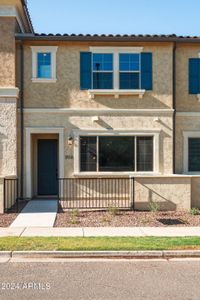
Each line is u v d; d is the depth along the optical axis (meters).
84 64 18.09
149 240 10.88
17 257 9.67
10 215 14.56
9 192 15.95
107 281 7.78
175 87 18.64
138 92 18.00
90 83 18.11
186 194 16.08
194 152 18.83
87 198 17.80
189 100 18.75
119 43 18.12
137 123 18.19
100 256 9.75
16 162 17.27
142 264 9.16
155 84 18.27
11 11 17.16
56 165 18.75
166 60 18.34
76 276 8.13
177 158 18.64
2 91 17.09
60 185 17.88
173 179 16.05
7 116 17.16
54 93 18.03
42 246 10.12
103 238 11.10
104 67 18.16
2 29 17.22
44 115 17.98
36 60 18.00
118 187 18.02
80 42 18.03
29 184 17.95
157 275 8.22
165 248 10.02
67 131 18.03
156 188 15.98
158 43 18.27
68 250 9.83
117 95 18.03
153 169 18.20
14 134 17.20
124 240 10.85
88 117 18.08
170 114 18.25
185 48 18.78
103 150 18.14
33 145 18.59
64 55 18.09
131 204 16.19
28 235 11.54
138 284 7.59
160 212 15.48
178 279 7.93
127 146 18.20
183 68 18.77
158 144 18.16
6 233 11.81
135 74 18.22
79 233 11.85
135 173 18.09
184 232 12.14
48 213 14.92
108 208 15.78
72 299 6.73
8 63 17.20
